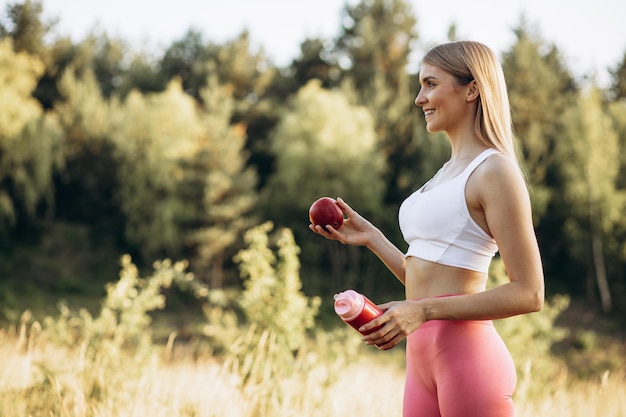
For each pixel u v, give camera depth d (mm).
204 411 4215
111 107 37500
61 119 36719
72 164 36812
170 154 33688
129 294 6574
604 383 5254
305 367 5062
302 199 33781
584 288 34250
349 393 5086
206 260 32469
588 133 33438
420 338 2127
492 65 2201
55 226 35312
